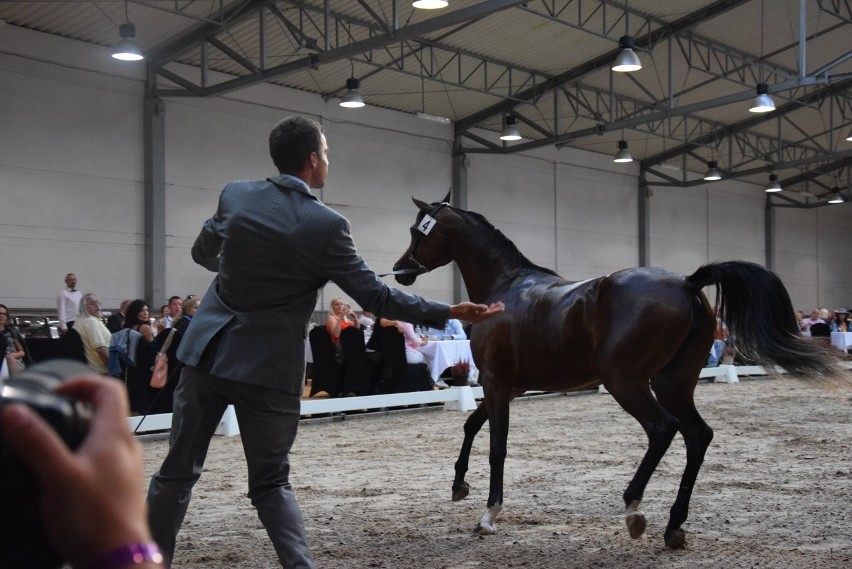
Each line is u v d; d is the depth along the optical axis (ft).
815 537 14.35
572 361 14.52
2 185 50.16
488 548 13.96
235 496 19.13
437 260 17.11
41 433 1.77
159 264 56.34
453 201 75.72
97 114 54.08
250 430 9.22
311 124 9.75
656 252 95.09
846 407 38.45
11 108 50.49
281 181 9.41
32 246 51.31
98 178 54.13
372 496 18.85
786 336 13.43
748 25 68.95
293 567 8.95
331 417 35.70
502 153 74.90
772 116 88.58
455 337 44.24
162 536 9.32
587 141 85.76
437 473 21.97
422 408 40.01
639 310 13.57
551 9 61.16
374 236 69.67
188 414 9.30
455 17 45.29
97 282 53.98
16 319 49.70
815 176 108.17
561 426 32.30
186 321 30.42
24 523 1.93
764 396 44.65
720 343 57.11
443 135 75.00
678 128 89.10
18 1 48.62
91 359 30.30
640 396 13.48
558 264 84.58
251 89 61.93
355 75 64.90
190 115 58.65
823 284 117.91
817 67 79.77
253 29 55.42
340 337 35.83
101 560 1.88
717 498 17.89
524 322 15.12
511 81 71.51
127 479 1.92
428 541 14.49
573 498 18.16
